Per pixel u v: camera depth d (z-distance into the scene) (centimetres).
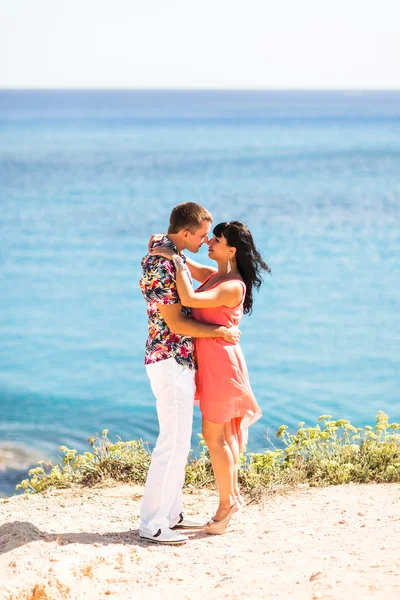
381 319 2373
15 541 438
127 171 7538
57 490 609
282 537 465
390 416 1515
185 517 528
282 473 612
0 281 2978
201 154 9606
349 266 3219
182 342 484
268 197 5625
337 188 6209
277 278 2991
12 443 1299
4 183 6531
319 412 1531
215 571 415
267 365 1894
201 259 2989
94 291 2803
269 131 15162
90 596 388
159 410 485
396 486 574
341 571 380
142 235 3991
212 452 495
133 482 627
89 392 1675
